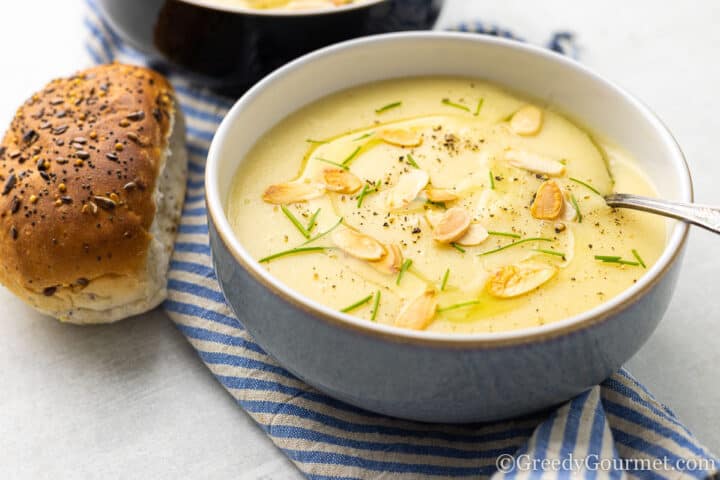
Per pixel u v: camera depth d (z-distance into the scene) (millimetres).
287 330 349
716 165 470
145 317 424
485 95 445
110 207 408
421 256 381
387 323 363
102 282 409
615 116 421
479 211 396
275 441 379
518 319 364
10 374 405
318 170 410
